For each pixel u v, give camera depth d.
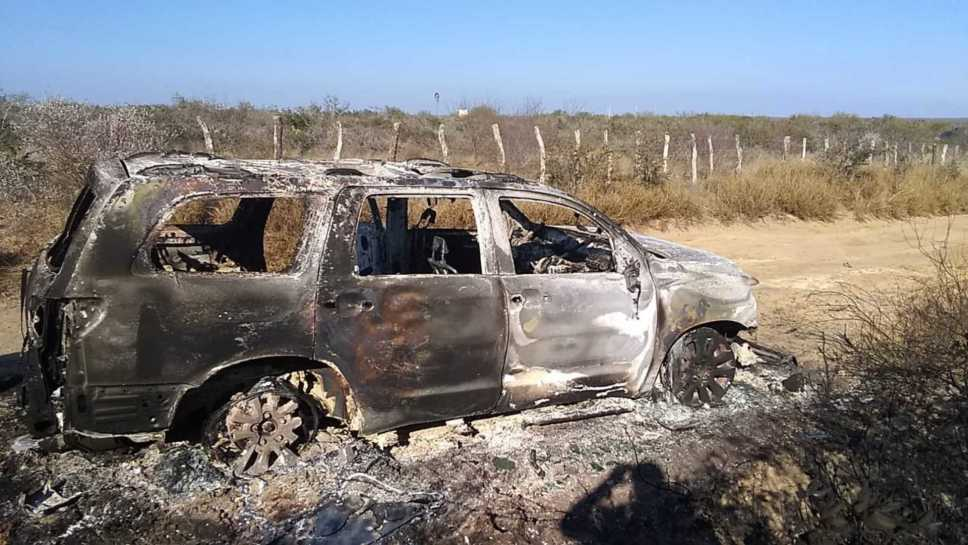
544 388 4.11
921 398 4.73
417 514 3.38
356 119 28.98
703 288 4.55
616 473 3.88
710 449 4.19
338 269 3.47
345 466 3.71
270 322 3.34
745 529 3.41
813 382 5.20
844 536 3.21
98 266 3.05
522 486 3.71
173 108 21.64
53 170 10.32
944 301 5.69
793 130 34.56
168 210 3.18
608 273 4.24
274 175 3.46
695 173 14.53
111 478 3.50
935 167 17.00
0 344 5.40
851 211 13.99
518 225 5.45
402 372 3.68
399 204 4.66
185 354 3.21
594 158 12.98
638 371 4.39
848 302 7.50
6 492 3.35
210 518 3.26
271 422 3.60
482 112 23.48
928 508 3.44
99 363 3.07
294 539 3.15
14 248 8.03
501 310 3.87
